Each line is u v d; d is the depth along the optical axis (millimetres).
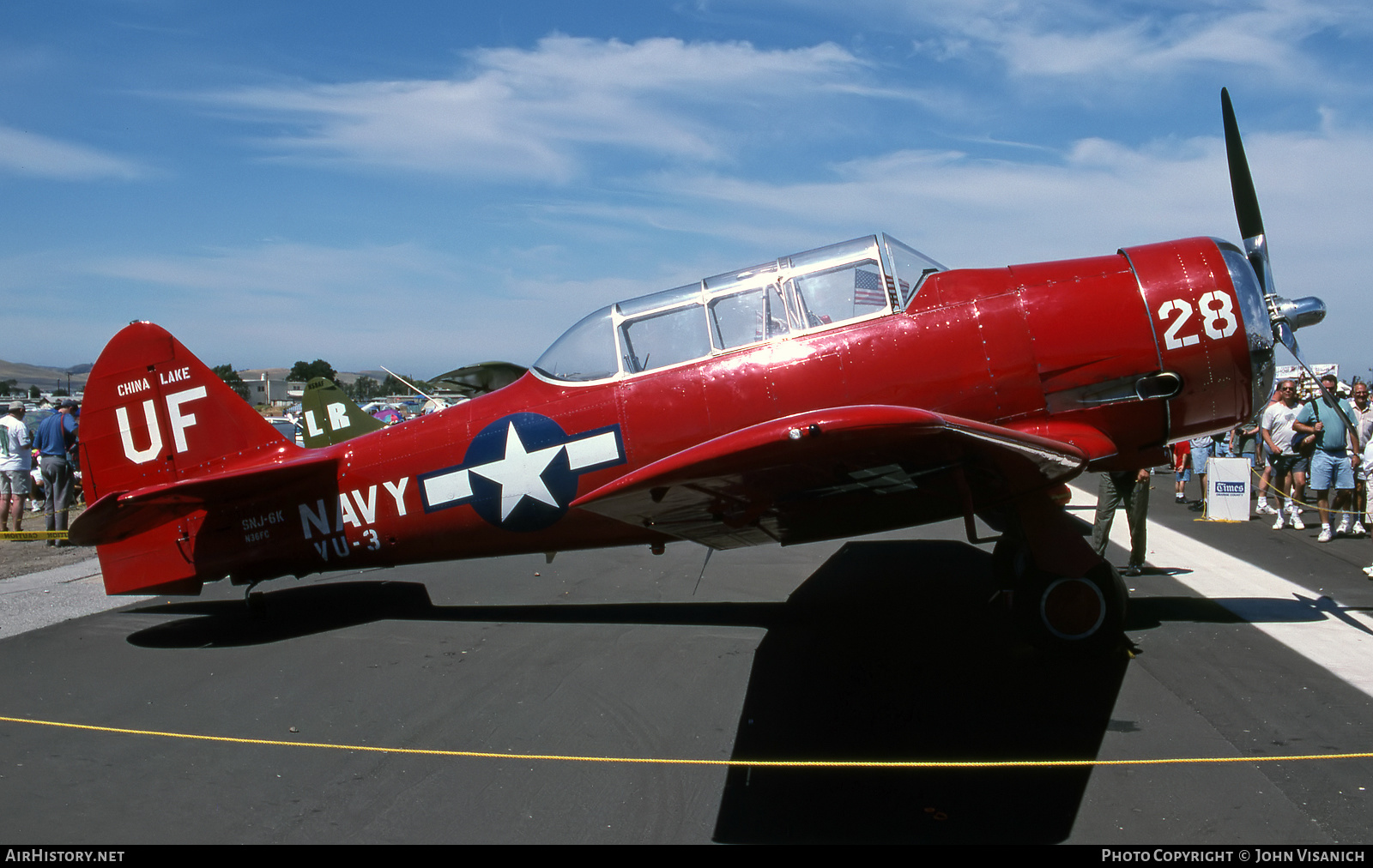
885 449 3744
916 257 5359
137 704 4379
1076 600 4449
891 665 4535
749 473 3824
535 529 5766
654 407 5363
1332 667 4285
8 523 10453
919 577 6484
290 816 3172
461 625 5730
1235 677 4180
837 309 5195
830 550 7777
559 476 5590
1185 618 5195
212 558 6199
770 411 5156
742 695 4211
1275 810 2932
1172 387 4930
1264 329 5055
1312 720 3645
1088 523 8812
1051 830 2852
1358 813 2900
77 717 4211
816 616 5555
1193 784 3131
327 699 4395
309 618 6062
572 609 6031
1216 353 4914
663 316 5430
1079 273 5102
